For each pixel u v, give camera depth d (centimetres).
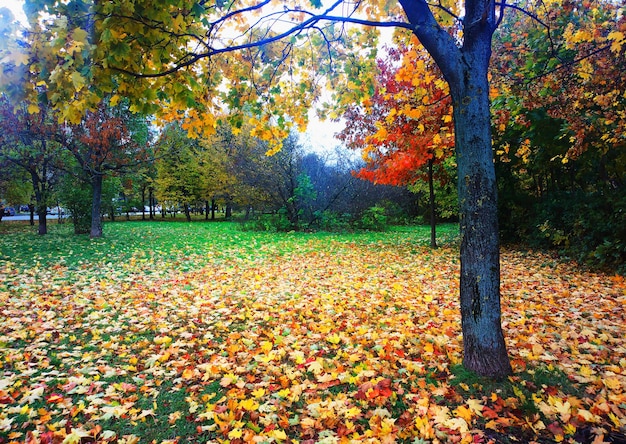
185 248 1181
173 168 2955
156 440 240
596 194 801
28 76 231
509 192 1148
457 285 644
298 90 464
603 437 220
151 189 3403
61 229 2062
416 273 766
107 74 252
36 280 700
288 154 1917
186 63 272
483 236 286
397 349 362
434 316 468
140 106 296
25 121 1316
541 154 952
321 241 1433
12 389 289
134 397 286
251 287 652
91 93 250
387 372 316
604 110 597
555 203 933
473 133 279
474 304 294
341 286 653
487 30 279
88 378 314
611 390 273
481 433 229
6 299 551
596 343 364
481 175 281
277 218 1986
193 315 493
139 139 1570
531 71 615
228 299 570
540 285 622
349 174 2027
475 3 276
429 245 1245
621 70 545
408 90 884
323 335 409
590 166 979
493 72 624
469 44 279
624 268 648
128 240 1414
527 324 429
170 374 324
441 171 1177
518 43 671
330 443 225
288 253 1088
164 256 1014
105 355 364
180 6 233
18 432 242
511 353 341
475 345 296
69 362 345
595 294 542
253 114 427
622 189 722
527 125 808
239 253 1082
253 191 2017
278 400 277
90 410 264
